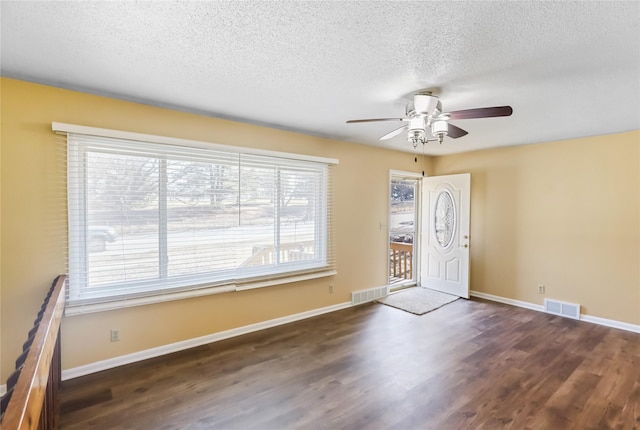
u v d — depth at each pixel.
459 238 4.93
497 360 2.89
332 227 4.18
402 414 2.14
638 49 1.80
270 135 3.55
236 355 2.95
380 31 1.65
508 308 4.39
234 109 2.93
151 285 2.86
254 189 3.47
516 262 4.55
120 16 1.52
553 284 4.21
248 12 1.49
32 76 2.22
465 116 2.35
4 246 2.25
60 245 2.44
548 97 2.56
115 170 2.65
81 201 2.53
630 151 3.63
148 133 2.79
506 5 1.42
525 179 4.45
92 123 2.54
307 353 3.01
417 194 5.59
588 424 2.05
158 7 1.45
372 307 4.39
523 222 4.48
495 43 1.76
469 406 2.23
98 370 2.62
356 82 2.31
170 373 2.62
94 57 1.94
